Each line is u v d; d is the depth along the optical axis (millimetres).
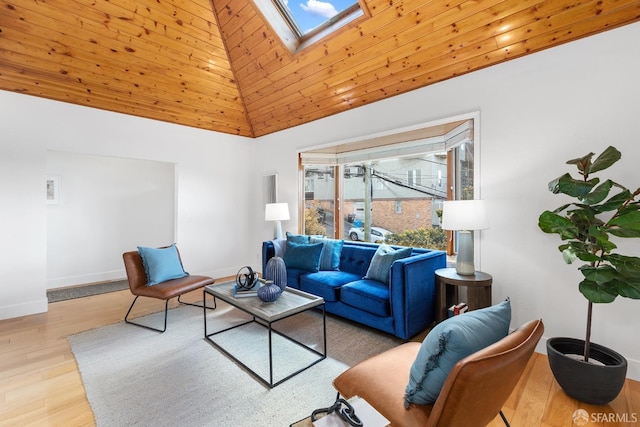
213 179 4840
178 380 2045
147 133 4148
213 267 4875
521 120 2488
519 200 2504
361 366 1438
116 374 2113
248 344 2574
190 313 3307
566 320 2297
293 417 1695
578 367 1758
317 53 3158
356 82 3334
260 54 3484
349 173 4297
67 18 2730
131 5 2820
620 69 2072
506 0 2166
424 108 3107
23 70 3008
